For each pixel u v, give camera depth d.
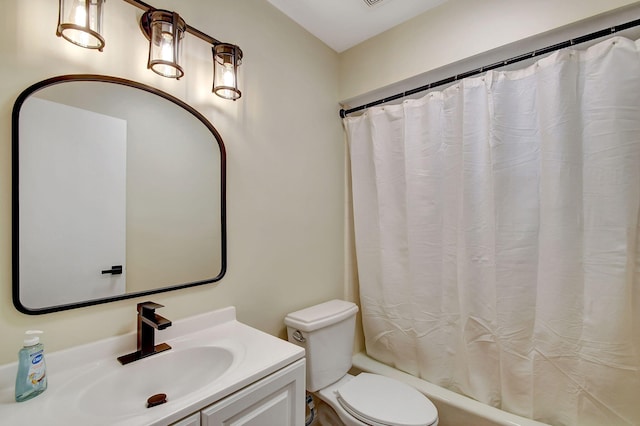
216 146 1.28
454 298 1.55
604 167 1.15
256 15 1.47
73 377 0.84
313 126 1.79
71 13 0.80
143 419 0.65
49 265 0.86
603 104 1.15
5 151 0.80
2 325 0.79
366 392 1.38
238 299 1.35
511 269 1.36
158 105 1.11
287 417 0.95
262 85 1.49
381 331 1.83
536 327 1.30
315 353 1.44
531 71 1.34
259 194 1.46
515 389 1.35
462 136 1.49
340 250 1.98
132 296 1.02
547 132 1.25
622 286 1.11
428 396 1.52
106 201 0.98
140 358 0.95
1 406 0.71
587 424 1.19
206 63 1.25
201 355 1.03
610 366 1.14
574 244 1.21
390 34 1.76
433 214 1.62
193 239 1.20
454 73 1.61
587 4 1.19
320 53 1.86
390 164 1.79
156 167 1.10
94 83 0.96
